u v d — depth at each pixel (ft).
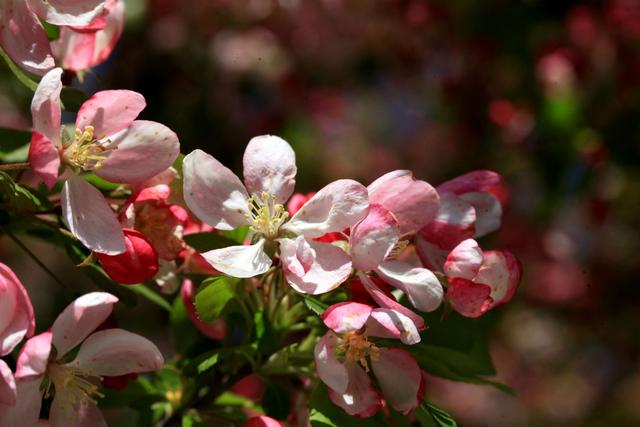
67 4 1.26
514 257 1.24
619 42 2.26
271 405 1.31
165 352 2.29
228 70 2.49
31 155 1.18
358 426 1.21
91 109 1.22
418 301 1.21
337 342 1.20
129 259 1.20
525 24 2.33
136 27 2.22
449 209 1.27
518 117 2.35
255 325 1.27
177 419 1.34
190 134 2.38
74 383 1.21
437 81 2.53
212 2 2.48
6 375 1.11
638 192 2.60
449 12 2.44
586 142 2.26
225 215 1.24
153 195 1.23
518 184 2.44
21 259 2.54
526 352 3.25
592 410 3.24
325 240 1.23
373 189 1.24
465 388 3.24
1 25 1.25
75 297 1.28
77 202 1.22
